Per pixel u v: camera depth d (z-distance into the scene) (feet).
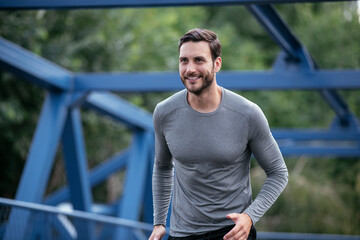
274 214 75.92
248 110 12.14
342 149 56.34
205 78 11.69
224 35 87.86
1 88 49.47
